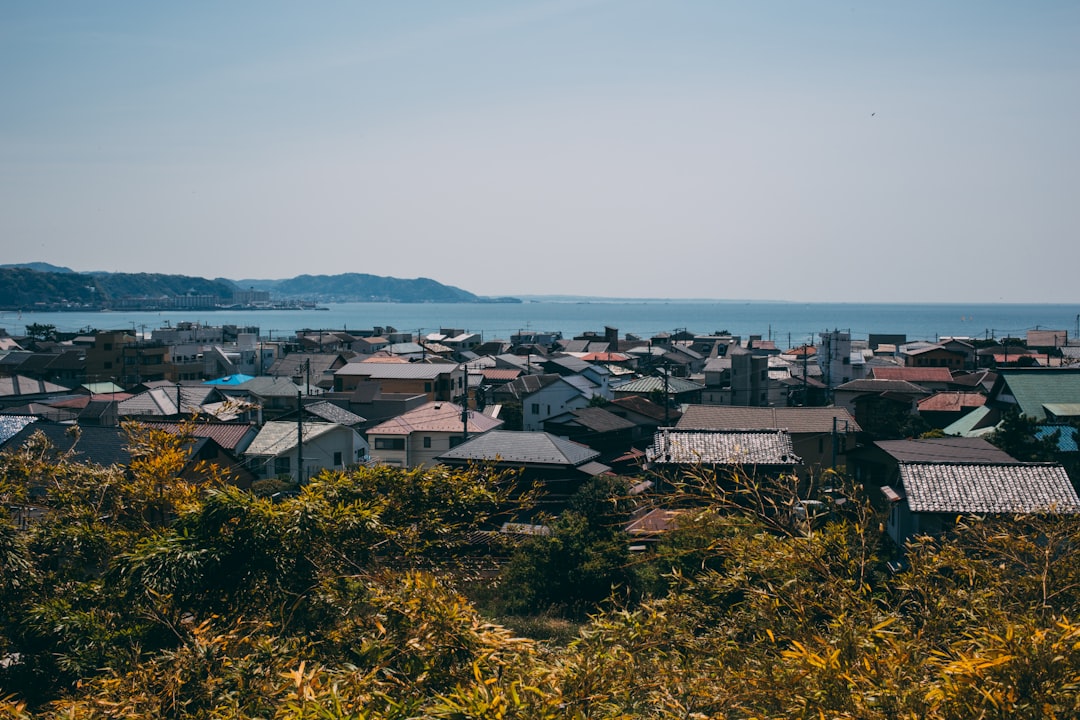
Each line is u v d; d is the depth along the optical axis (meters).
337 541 9.58
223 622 8.92
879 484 26.77
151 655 9.41
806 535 8.09
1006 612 7.32
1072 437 28.03
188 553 8.82
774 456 25.31
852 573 8.48
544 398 53.53
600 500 26.36
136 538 11.43
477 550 16.20
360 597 9.88
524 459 31.22
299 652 8.16
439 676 6.59
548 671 6.41
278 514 9.34
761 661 6.90
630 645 7.35
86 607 10.95
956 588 8.28
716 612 8.38
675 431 26.70
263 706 7.09
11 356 74.06
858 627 6.84
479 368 72.50
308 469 35.16
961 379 56.72
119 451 27.38
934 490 19.02
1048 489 18.83
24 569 10.73
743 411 33.47
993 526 10.01
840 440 31.05
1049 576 8.17
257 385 53.59
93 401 44.03
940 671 5.82
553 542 20.22
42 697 10.17
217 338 101.38
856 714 5.45
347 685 6.27
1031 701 5.09
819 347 76.44
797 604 7.45
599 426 41.84
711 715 6.66
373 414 47.97
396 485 11.12
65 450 27.16
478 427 40.31
